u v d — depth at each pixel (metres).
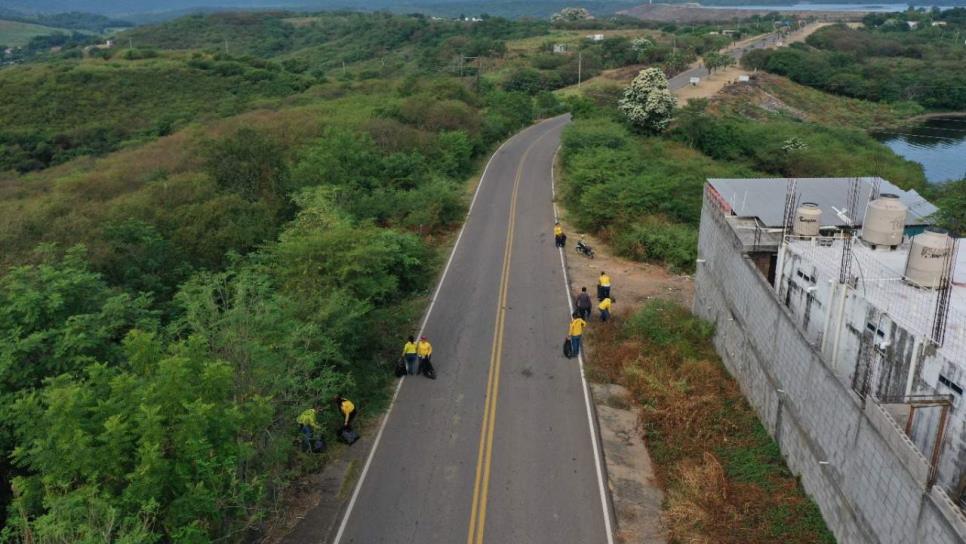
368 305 20.17
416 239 27.53
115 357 13.94
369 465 15.30
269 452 12.55
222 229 23.77
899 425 10.71
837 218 19.25
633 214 32.94
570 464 15.37
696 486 14.17
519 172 46.72
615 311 23.88
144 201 26.06
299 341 15.95
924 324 11.67
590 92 81.31
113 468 9.58
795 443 14.36
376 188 34.84
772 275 18.80
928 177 60.03
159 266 21.06
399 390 18.55
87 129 58.97
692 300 25.22
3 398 12.05
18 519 9.46
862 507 11.15
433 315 23.66
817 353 13.24
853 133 65.75
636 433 16.48
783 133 57.47
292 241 21.39
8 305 14.26
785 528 12.96
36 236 22.31
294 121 46.81
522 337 21.86
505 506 14.00
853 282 13.98
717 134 55.72
